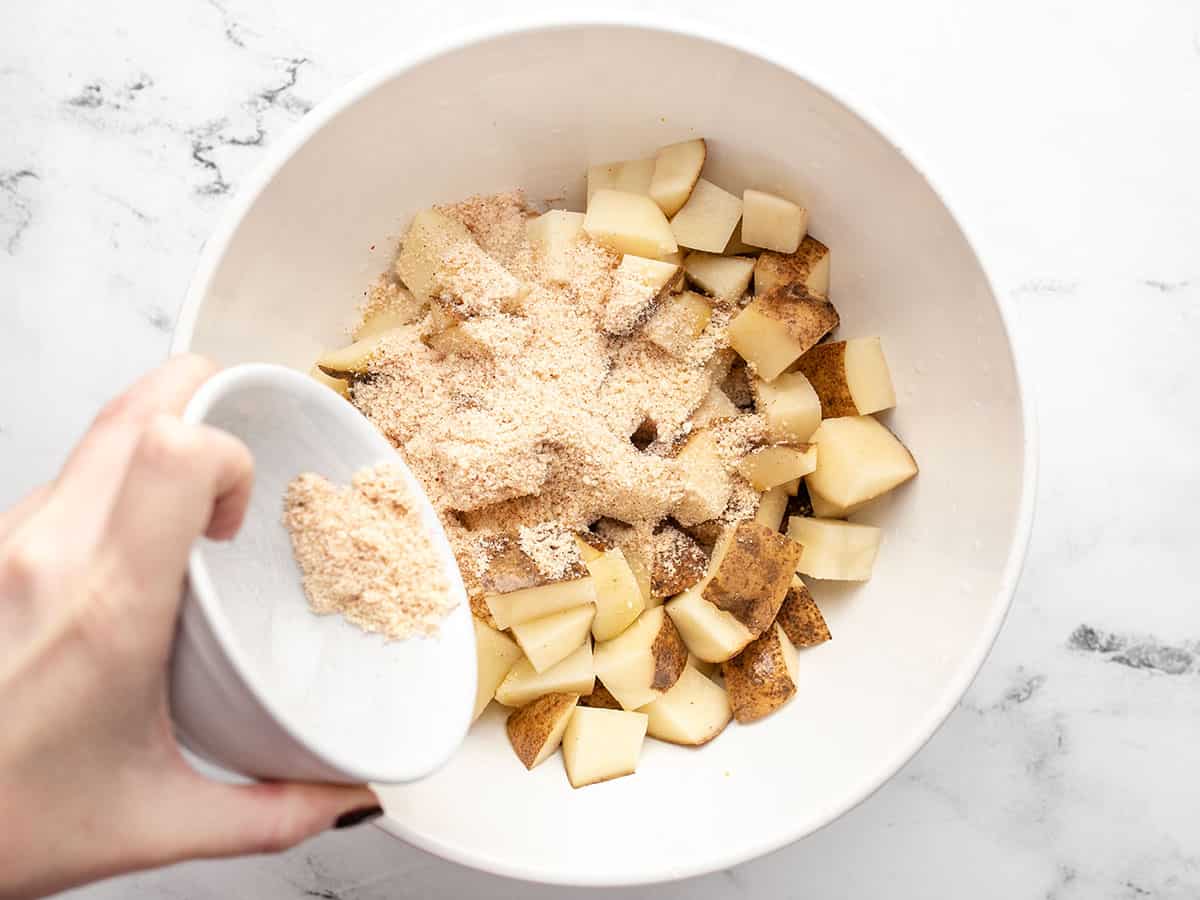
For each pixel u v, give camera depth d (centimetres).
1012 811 36
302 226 30
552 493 31
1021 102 36
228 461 18
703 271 33
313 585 25
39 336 36
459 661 25
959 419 31
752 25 35
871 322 33
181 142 36
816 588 34
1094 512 36
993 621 29
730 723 32
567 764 31
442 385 31
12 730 19
